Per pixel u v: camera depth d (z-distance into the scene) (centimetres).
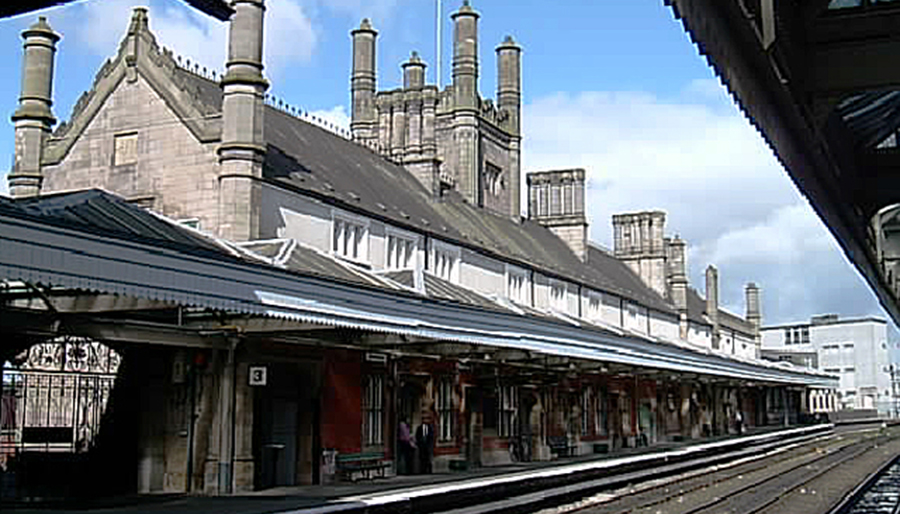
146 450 2138
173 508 1702
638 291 5897
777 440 5541
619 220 6631
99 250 1289
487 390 3219
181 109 2514
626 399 4606
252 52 2427
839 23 553
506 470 2830
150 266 1366
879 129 768
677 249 6512
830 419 9144
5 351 1784
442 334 2100
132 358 2223
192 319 1880
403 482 2311
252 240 2369
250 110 2411
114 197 1816
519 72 5125
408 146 4156
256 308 1564
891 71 547
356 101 4909
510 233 4509
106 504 1791
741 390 6844
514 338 2417
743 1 425
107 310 1622
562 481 2555
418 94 4109
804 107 548
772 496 2598
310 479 2297
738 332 7788
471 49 4647
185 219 2450
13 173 2705
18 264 1180
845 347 10906
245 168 2386
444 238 3300
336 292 1772
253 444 2227
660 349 3538
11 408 2303
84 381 2327
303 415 2334
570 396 3941
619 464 3002
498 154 4906
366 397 2564
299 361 2269
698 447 4144
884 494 2823
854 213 784
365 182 3288
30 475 2155
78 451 2247
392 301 1934
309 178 2781
